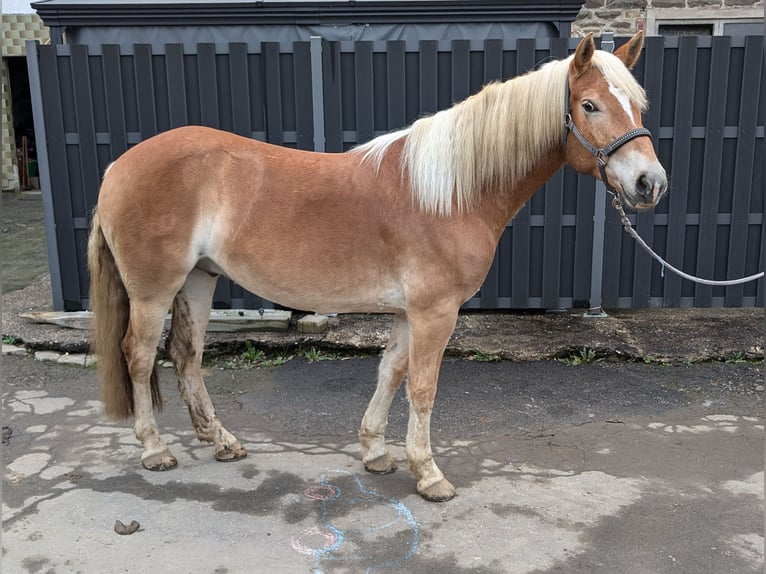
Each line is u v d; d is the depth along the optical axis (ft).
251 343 14.21
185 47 14.88
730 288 16.22
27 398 12.20
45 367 13.57
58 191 15.35
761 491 9.23
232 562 7.65
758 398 12.26
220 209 8.65
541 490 9.22
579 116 7.97
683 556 7.80
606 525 8.41
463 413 11.68
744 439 10.77
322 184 8.52
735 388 12.67
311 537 8.13
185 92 15.11
